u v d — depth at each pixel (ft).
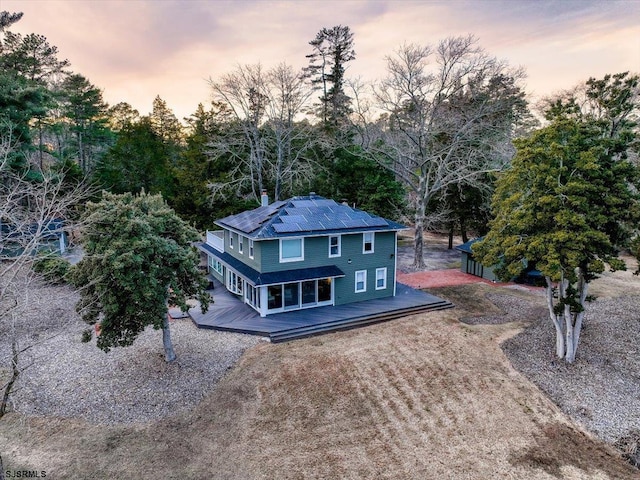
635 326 61.82
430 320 65.77
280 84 109.40
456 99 102.27
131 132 136.36
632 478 32.89
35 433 36.47
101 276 39.22
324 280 69.31
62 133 157.07
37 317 64.69
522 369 50.44
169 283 44.65
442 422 39.29
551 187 47.42
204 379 45.88
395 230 73.41
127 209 42.37
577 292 52.34
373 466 33.24
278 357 51.11
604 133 54.44
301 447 35.32
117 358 50.62
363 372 47.83
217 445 35.45
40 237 35.60
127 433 36.81
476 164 97.14
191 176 117.19
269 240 64.34
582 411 42.27
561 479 32.55
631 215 45.57
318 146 126.41
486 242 56.08
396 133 111.45
